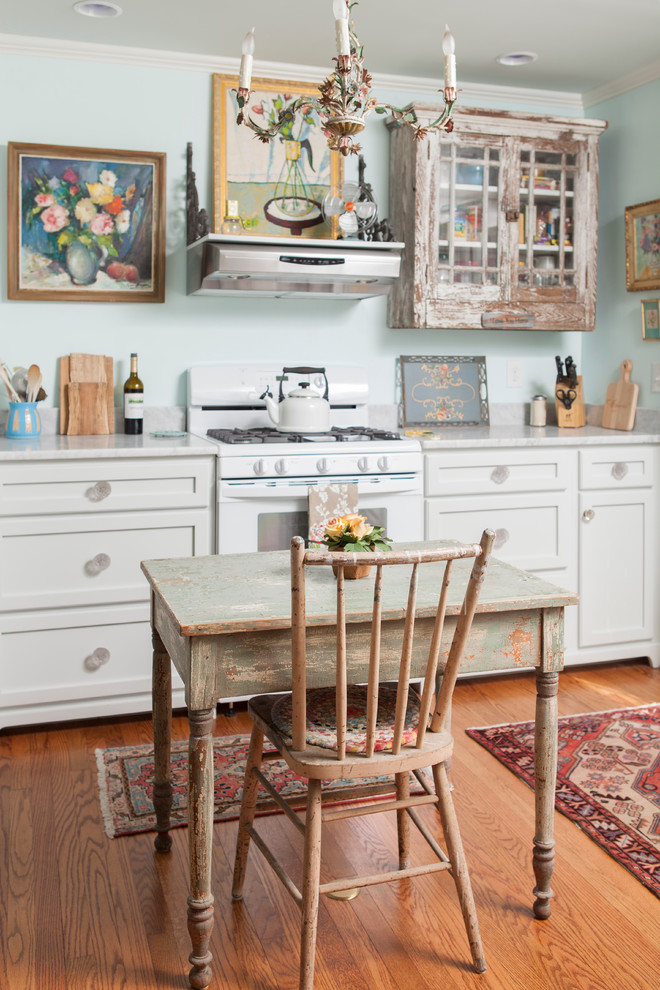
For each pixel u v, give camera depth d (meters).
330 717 1.97
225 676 1.81
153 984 1.85
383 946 1.98
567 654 3.74
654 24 3.31
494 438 3.56
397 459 3.39
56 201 3.54
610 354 4.20
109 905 2.12
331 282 3.61
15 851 2.34
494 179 3.84
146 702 3.25
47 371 3.61
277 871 1.92
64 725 3.21
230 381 3.74
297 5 3.10
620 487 3.76
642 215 3.90
